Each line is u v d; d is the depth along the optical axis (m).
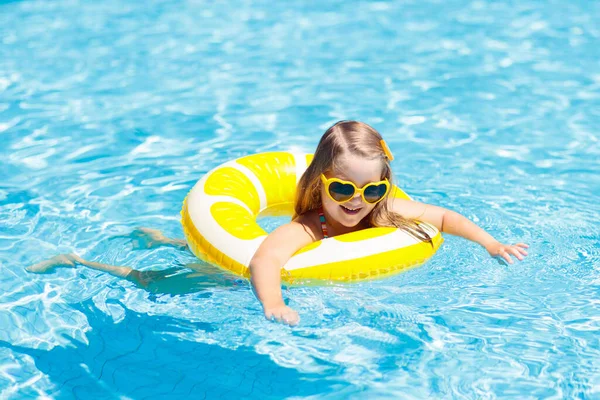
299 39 8.02
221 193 4.23
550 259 4.05
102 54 7.52
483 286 3.79
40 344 3.41
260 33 8.19
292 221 4.01
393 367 3.24
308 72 7.14
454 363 3.26
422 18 8.69
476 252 4.05
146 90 6.72
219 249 3.85
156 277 3.89
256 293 3.52
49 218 4.59
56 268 4.01
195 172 5.24
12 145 5.63
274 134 5.88
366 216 4.04
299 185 4.01
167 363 3.29
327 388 3.12
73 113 6.23
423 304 3.64
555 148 5.61
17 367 3.26
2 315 3.62
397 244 3.80
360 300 3.66
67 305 3.71
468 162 5.39
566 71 7.15
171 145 5.67
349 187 3.70
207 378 3.19
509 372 3.20
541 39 7.99
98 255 4.18
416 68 7.25
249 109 6.35
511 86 6.81
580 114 6.22
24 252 4.20
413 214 4.18
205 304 3.66
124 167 5.30
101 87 6.77
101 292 3.81
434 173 5.22
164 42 7.88
